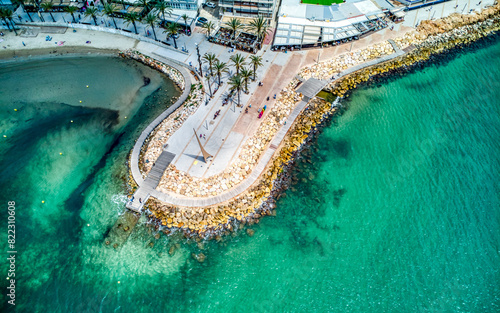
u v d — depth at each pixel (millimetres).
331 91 112250
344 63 118562
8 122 102938
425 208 84312
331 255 77188
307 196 87250
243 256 77000
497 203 84500
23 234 80438
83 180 90562
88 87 112750
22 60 120062
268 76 112938
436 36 128000
